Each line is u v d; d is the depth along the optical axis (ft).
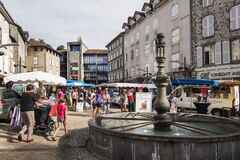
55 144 33.14
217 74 103.40
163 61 30.25
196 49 112.68
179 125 31.50
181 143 20.71
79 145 31.22
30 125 34.47
